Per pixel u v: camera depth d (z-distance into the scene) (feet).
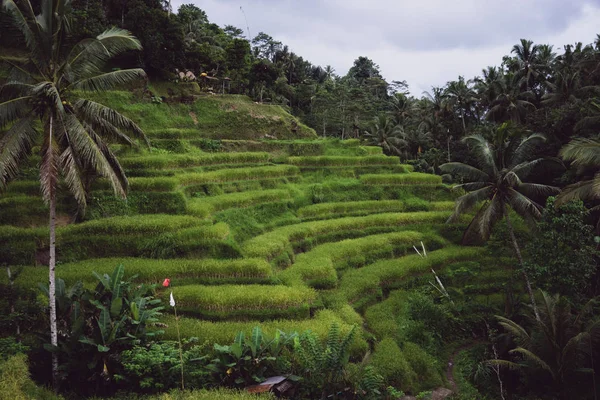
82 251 61.93
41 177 38.86
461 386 55.52
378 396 43.16
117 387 39.04
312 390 41.09
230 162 101.14
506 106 151.43
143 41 118.21
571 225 58.18
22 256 58.49
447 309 69.31
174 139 100.89
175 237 64.75
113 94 108.06
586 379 53.67
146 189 75.15
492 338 62.90
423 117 209.05
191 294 53.88
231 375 40.16
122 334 40.29
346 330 51.98
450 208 110.22
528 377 54.08
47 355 39.55
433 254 87.30
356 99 222.28
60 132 41.34
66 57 42.98
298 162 113.60
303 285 62.90
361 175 114.42
